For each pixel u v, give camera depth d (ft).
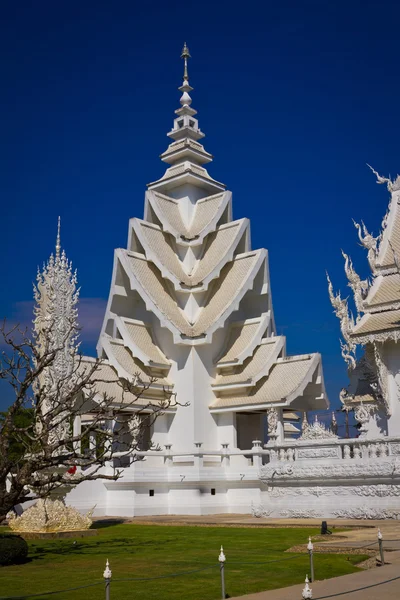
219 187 157.07
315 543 60.59
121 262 137.18
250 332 135.95
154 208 144.56
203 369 132.36
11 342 60.80
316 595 38.99
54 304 83.51
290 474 95.14
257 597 39.88
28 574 49.42
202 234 142.61
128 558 56.80
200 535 75.61
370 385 111.04
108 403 70.64
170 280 136.87
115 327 137.28
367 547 56.54
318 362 128.77
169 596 40.75
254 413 139.03
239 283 137.39
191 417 127.95
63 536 74.08
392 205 114.93
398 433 102.63
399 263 102.01
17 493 58.80
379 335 102.47
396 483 85.20
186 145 152.46
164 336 136.36
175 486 118.42
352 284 111.55
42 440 64.59
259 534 74.64
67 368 82.33
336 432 113.60
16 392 61.31
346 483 90.22
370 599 37.29
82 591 42.42
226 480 119.14
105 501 114.42
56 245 87.10
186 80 163.22
